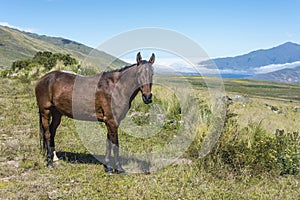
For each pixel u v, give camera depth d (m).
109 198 5.95
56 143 9.45
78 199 5.74
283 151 8.28
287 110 28.19
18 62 30.16
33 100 16.59
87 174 7.12
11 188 6.11
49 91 7.27
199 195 6.20
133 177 7.14
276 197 6.32
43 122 7.58
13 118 12.21
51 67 26.05
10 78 25.45
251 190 6.63
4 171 6.95
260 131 9.27
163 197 6.04
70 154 8.55
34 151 8.41
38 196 5.85
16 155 8.04
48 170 7.24
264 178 7.28
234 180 7.05
